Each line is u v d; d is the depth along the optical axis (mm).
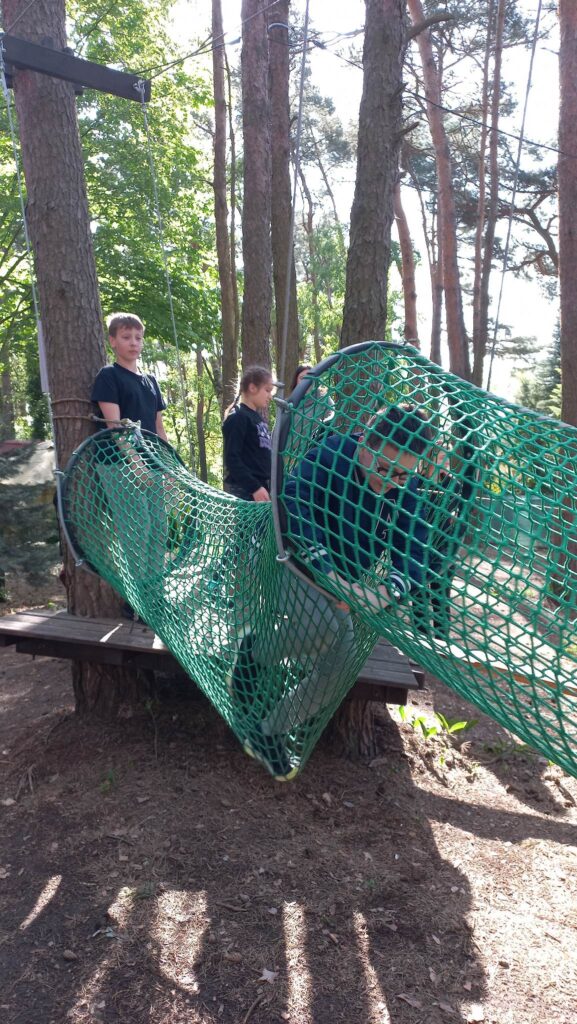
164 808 3270
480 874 3002
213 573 2830
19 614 4129
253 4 8484
